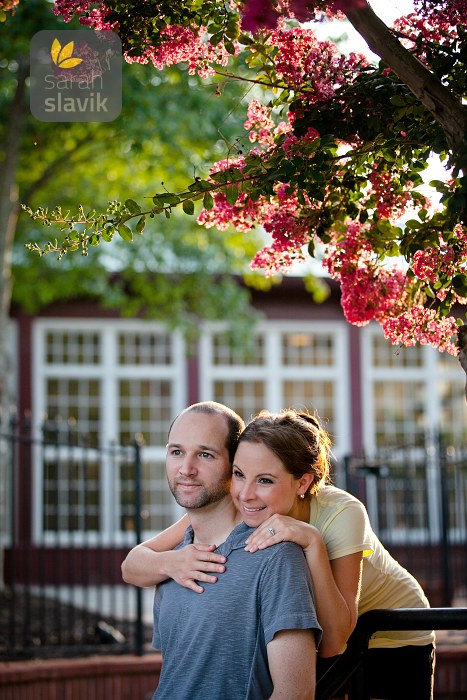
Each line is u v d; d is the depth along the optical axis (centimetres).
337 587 246
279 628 223
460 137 243
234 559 238
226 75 290
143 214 260
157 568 247
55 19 814
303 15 236
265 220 296
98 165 1126
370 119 268
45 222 262
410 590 284
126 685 632
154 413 1369
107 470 1333
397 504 1313
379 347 1420
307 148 262
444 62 264
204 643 233
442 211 285
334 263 300
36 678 606
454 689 668
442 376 1424
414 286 293
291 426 246
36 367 1328
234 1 265
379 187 287
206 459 251
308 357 1408
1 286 929
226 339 1217
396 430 1414
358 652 256
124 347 1373
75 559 1281
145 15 279
